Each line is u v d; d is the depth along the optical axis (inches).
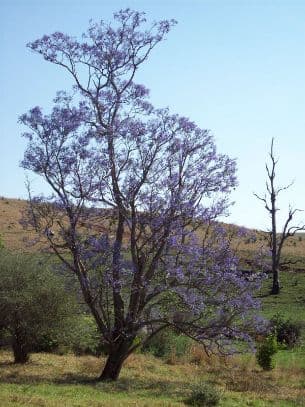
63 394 629.3
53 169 707.4
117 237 720.3
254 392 748.0
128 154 714.2
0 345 944.3
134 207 712.4
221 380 831.1
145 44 741.9
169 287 703.1
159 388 719.7
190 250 707.4
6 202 3122.5
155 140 709.9
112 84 730.8
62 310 864.3
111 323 807.1
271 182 2054.6
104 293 764.0
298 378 887.1
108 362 756.6
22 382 697.0
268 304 1748.3
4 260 861.2
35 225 723.4
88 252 716.0
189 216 706.2
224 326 719.1
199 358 1015.6
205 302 716.0
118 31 743.1
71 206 717.9
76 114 706.2
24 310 848.3
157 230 706.8
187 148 713.0
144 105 723.4
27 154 706.2
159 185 711.1
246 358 1044.5
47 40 732.0
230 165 724.0
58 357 960.3
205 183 714.2
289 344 1242.0
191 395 652.7
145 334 981.8
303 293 1903.3
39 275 867.4
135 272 713.0
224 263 719.1
